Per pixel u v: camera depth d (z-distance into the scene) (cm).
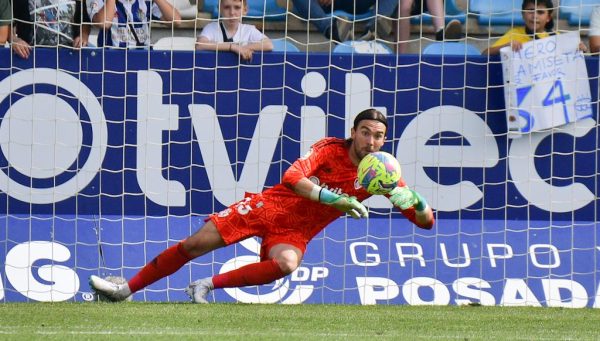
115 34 3095
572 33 3002
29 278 2834
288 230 2400
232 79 2955
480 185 2966
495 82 2992
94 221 2900
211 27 3127
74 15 3056
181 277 2855
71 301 2773
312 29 3288
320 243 2881
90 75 2930
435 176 2964
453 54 3033
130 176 2923
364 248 2889
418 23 3262
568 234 2938
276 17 3306
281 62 2962
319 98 2962
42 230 2875
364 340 1845
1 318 2169
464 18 3262
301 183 2202
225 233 2409
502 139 2978
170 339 1805
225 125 2950
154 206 2927
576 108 2984
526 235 2934
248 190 2947
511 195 2964
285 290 2839
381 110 2969
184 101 2944
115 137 2927
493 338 1941
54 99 2920
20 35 2992
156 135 2934
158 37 3247
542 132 2981
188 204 2936
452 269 2889
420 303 2847
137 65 2939
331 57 2967
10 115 2905
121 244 2892
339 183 2298
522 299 2866
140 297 2834
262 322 2159
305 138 2961
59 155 2911
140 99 2936
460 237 2925
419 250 2900
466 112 2980
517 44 2986
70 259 2866
